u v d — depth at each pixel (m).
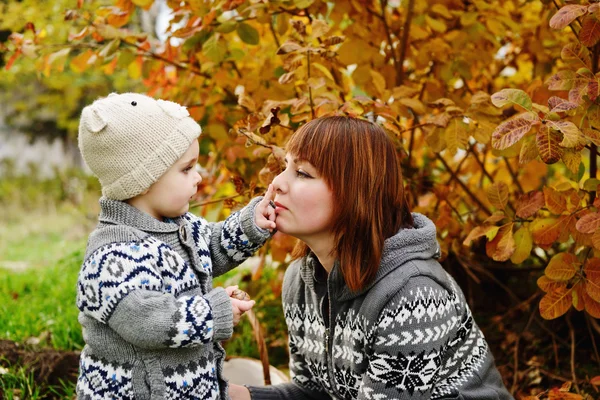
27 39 2.91
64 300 3.90
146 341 1.70
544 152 1.89
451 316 1.87
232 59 2.90
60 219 9.30
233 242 2.03
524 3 3.02
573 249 2.66
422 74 3.12
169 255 1.84
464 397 1.92
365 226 1.85
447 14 2.79
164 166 1.85
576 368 2.92
